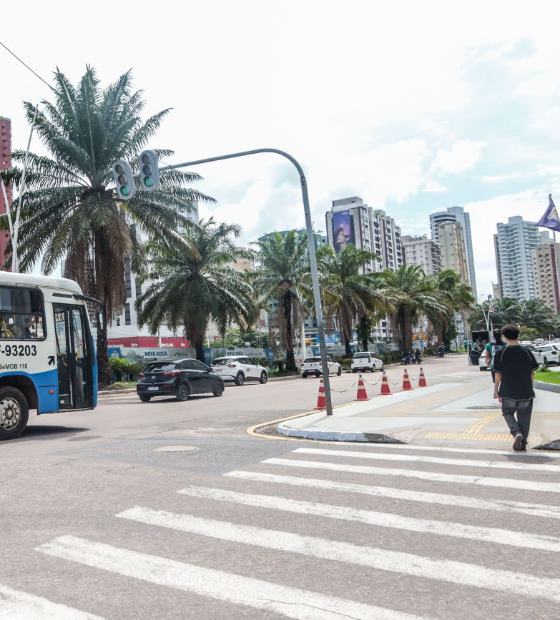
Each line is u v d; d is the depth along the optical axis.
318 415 13.81
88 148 30.31
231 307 39.69
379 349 79.44
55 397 13.12
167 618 3.53
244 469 7.88
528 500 6.02
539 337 130.50
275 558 4.51
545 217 37.56
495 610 3.54
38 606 3.71
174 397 26.83
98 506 6.05
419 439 10.05
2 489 6.86
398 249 188.38
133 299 96.12
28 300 12.84
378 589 3.88
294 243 45.84
